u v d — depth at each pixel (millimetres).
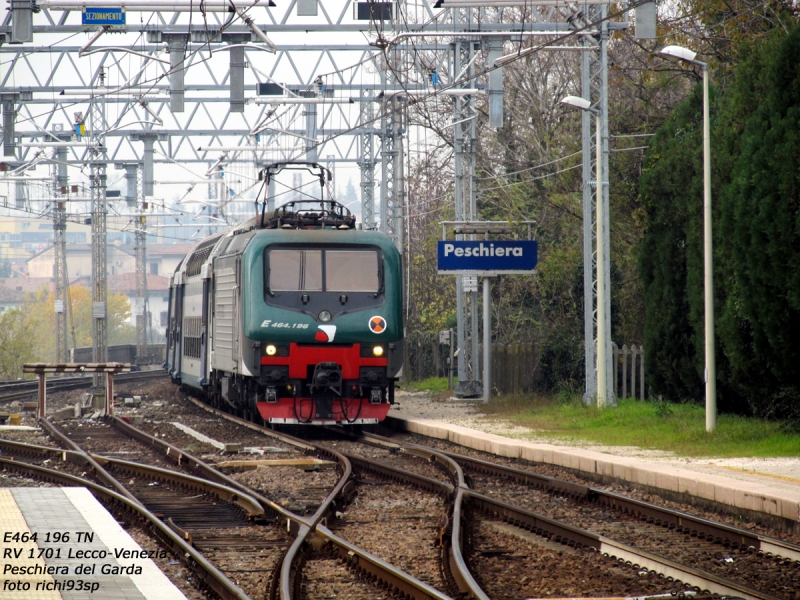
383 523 45312
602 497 50969
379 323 84812
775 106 71125
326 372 82750
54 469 63750
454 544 37156
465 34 95375
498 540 41344
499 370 126812
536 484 57281
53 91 130375
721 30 114312
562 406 96562
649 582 33719
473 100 118062
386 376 85500
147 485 57156
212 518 46312
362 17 101938
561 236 151000
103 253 153875
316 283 84625
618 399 99375
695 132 91562
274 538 41750
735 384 80938
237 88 103750
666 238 92062
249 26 91500
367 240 86125
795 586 33344
